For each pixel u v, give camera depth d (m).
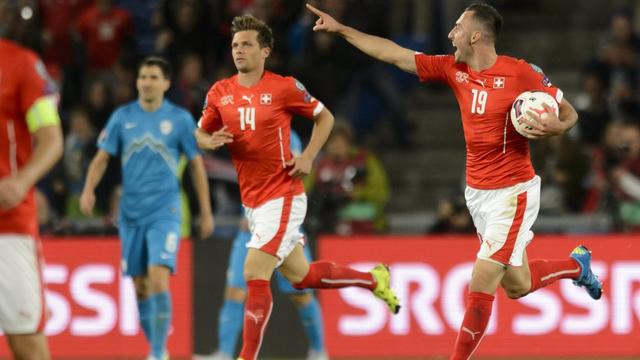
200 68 45.03
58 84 47.44
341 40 45.91
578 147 39.28
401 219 38.69
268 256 24.62
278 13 46.72
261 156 24.70
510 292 25.02
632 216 36.75
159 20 48.31
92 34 48.72
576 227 36.59
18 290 17.83
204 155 39.50
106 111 43.59
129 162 29.83
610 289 34.59
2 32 46.25
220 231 37.22
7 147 17.84
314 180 38.78
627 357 34.41
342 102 45.69
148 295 30.47
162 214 29.69
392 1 53.69
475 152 23.83
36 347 18.09
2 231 17.72
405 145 48.12
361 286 26.66
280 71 44.66
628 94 45.38
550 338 34.59
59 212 40.38
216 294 34.97
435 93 51.09
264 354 34.84
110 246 34.84
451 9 51.91
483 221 24.00
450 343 34.66
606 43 48.75
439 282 34.81
